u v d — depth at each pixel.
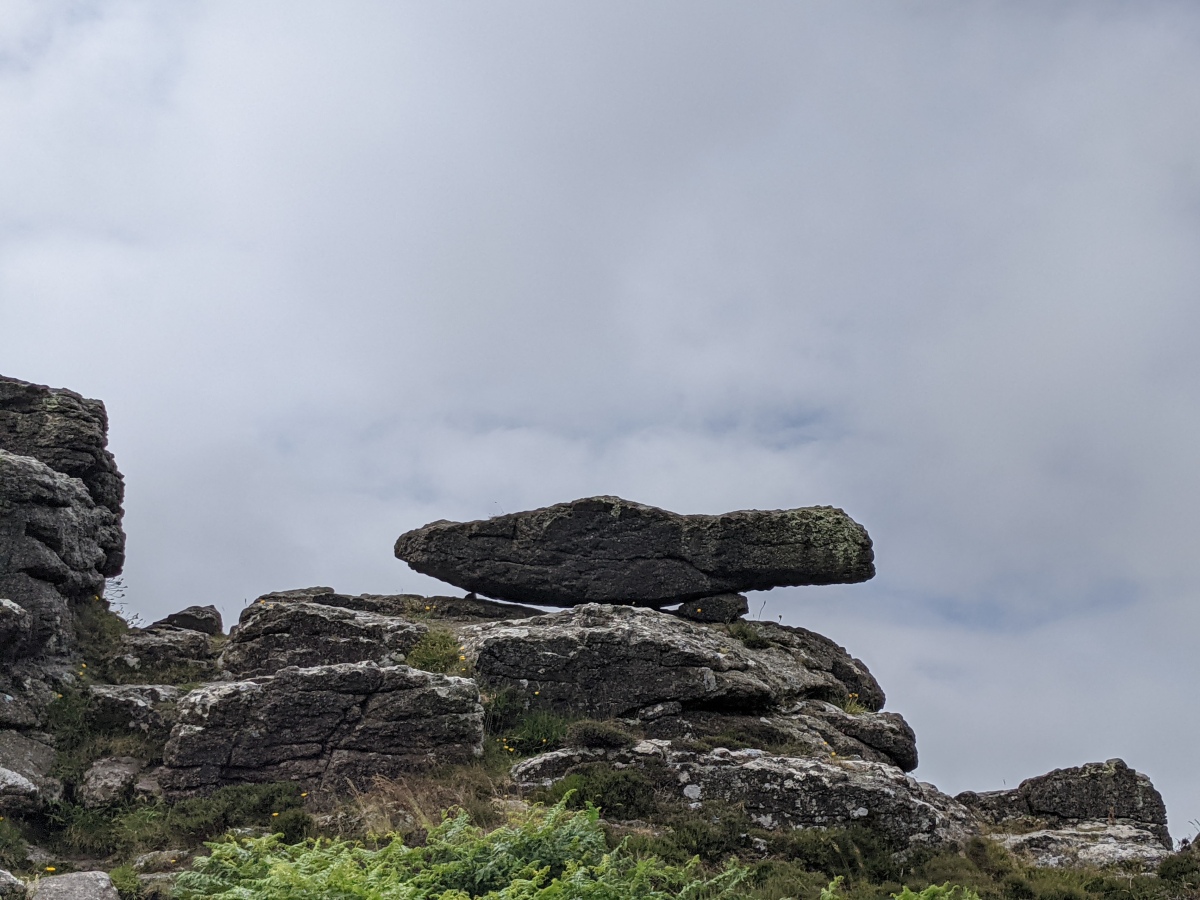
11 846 17.16
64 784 19.55
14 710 20.61
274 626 24.59
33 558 23.23
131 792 19.34
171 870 16.64
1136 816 23.31
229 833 17.56
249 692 20.12
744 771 20.03
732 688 23.69
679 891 15.30
